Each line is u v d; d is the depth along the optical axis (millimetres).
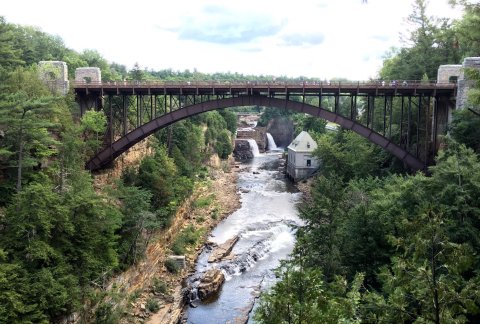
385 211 24594
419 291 12195
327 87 40062
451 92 39031
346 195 31438
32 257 20625
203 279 34844
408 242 12945
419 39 57281
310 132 87625
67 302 21625
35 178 25547
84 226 24250
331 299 13688
